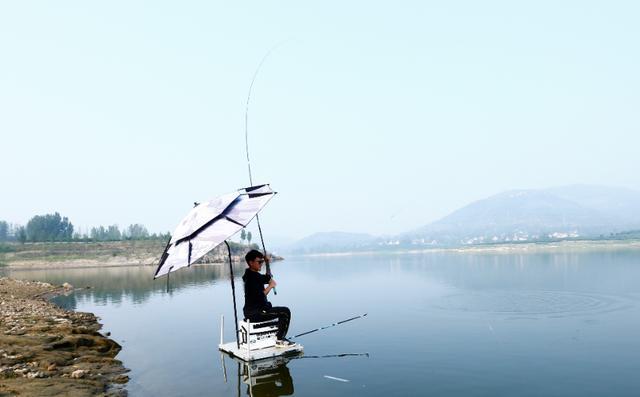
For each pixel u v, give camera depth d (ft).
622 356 37.29
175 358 40.88
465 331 50.34
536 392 28.58
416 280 130.52
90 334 52.01
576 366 34.55
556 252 439.63
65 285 144.97
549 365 35.09
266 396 28.96
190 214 39.01
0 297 98.37
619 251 384.88
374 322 58.29
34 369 35.29
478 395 28.27
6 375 32.89
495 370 34.04
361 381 31.89
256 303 40.75
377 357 39.09
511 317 58.90
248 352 39.11
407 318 60.85
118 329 59.41
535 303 71.00
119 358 41.45
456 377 32.40
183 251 34.12
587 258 254.88
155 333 55.42
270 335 41.14
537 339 44.96
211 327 59.06
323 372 34.53
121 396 29.27
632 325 50.90
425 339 46.44
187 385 31.94
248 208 36.35
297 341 46.98
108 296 111.34
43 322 60.59
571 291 85.97
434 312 65.62
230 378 33.45
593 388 29.07
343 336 49.19
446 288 101.96
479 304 72.28
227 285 137.18
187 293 112.47
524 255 377.09
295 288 116.98
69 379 32.81
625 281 103.55
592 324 52.19
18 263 556.51
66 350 43.11
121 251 614.34
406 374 33.47
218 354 42.11
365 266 258.78
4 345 42.16
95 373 35.42
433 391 29.17
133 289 132.05
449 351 40.81
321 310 71.87
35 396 27.94
